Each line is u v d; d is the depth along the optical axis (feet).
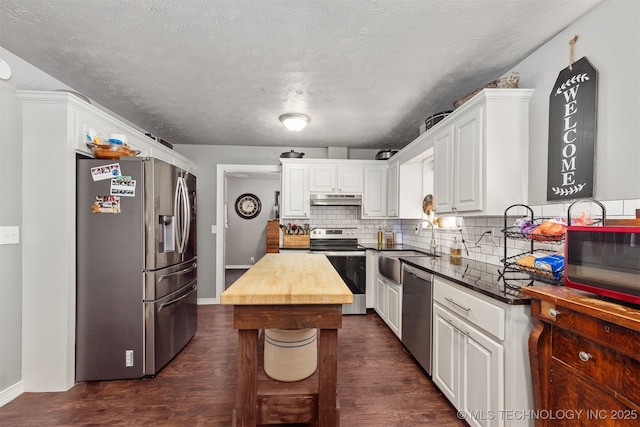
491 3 4.98
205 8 5.14
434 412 6.15
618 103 4.73
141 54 6.61
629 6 4.58
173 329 8.46
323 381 4.42
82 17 5.41
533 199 6.32
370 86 8.09
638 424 2.91
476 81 7.78
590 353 3.43
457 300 5.86
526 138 6.42
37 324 6.86
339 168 13.91
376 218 14.24
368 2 4.97
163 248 8.32
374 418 5.95
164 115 10.37
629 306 3.30
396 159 12.76
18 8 5.16
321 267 6.41
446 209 8.10
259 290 4.38
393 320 10.05
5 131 6.50
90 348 7.31
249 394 4.36
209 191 14.42
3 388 6.44
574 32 5.46
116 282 7.39
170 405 6.40
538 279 5.60
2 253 6.45
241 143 14.21
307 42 6.12
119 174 7.42
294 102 9.18
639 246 3.20
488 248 7.99
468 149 7.04
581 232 3.85
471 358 5.41
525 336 4.43
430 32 5.77
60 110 6.93
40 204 6.88
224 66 7.11
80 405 6.38
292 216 13.73
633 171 4.52
